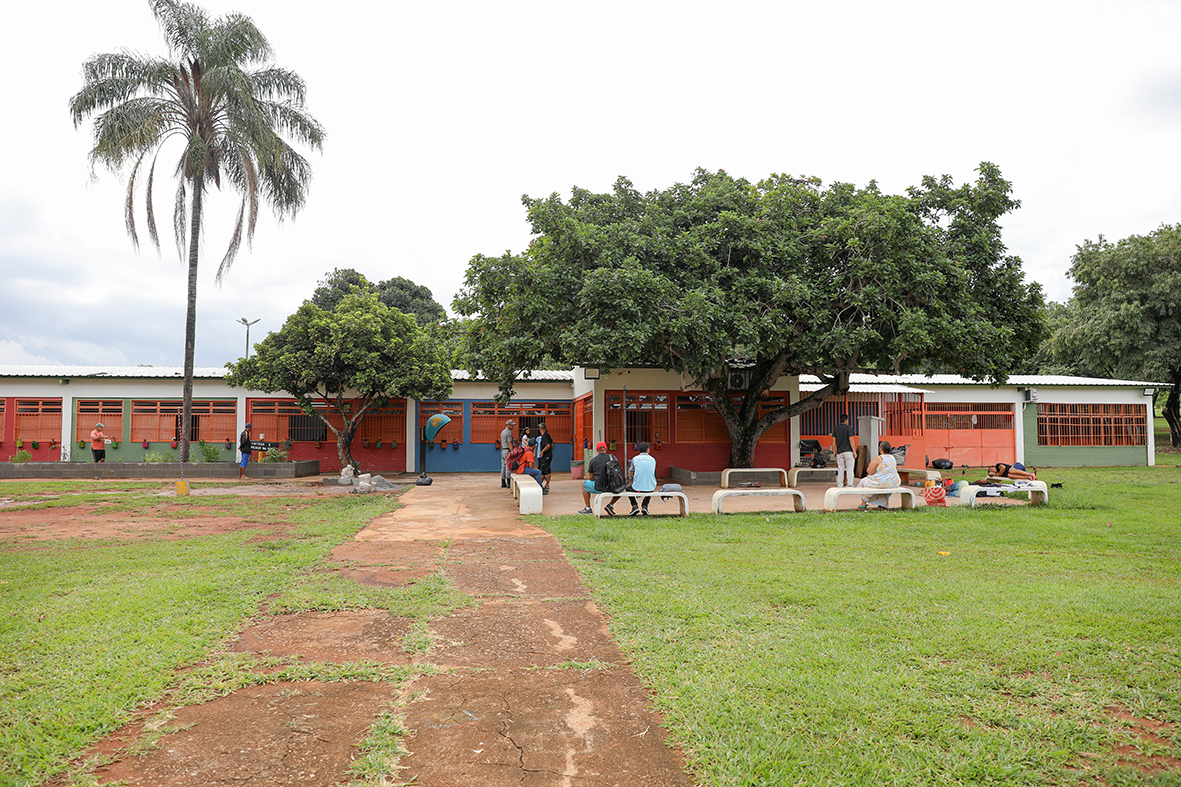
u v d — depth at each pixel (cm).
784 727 354
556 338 1459
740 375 1928
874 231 1395
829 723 357
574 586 653
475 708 381
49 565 729
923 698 387
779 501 1378
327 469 2325
